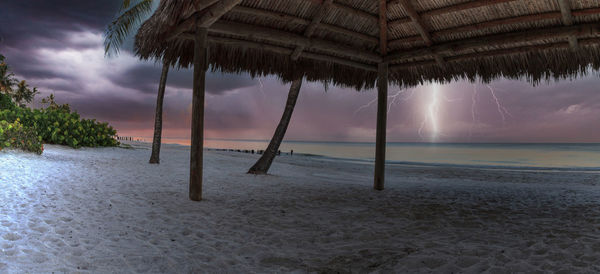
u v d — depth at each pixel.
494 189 7.21
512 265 2.62
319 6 5.07
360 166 17.12
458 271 2.54
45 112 12.76
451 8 4.96
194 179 4.95
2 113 10.88
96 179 6.18
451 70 6.03
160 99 10.21
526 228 3.79
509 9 4.73
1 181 5.08
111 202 4.51
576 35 4.45
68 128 12.48
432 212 4.62
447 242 3.25
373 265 2.68
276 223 3.91
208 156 15.73
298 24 5.36
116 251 2.79
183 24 4.91
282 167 12.71
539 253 2.90
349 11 5.35
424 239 3.37
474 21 5.13
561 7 4.23
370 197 5.72
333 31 5.71
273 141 8.98
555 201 5.62
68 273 2.31
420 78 6.46
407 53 5.97
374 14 5.61
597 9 4.16
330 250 3.03
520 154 40.59
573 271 2.49
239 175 8.17
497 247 3.07
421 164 21.55
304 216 4.27
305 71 6.29
